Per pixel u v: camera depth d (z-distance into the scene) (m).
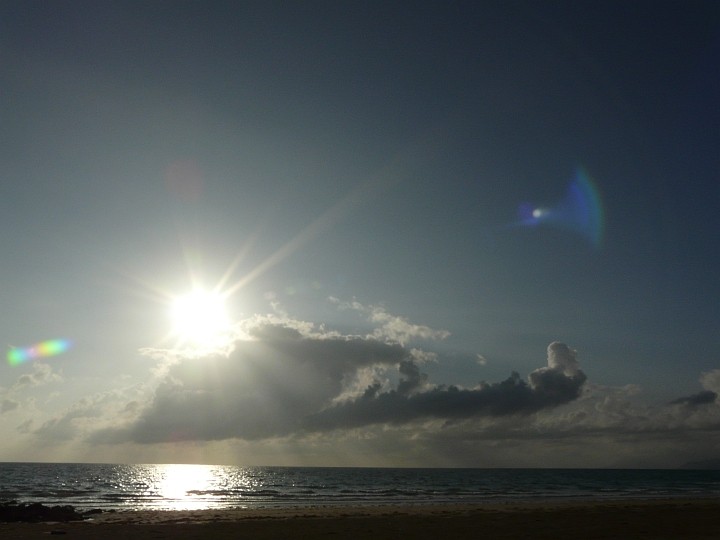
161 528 34.59
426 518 41.69
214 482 136.12
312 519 41.25
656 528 33.69
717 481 164.88
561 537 29.48
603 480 172.00
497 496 84.38
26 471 185.12
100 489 95.88
